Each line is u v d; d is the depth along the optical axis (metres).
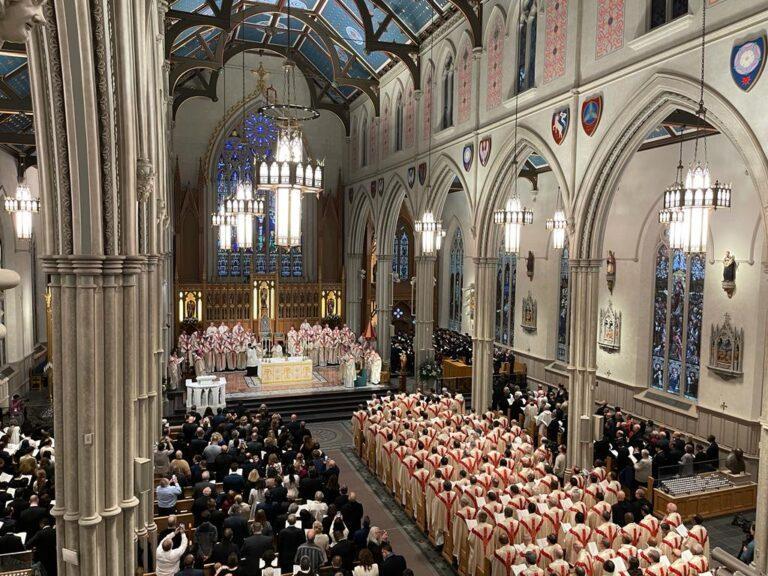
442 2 22.66
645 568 9.58
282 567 10.73
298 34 31.08
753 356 17.89
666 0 13.40
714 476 15.66
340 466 19.14
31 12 2.12
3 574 6.93
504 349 31.77
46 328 28.00
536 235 29.00
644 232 22.06
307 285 36.78
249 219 21.91
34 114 6.96
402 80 28.00
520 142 18.47
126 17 7.28
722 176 18.86
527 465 14.86
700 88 12.12
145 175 8.70
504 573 10.56
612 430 18.33
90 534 7.45
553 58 16.98
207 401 23.00
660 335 22.02
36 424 18.80
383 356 31.86
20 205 18.83
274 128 35.88
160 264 15.30
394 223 30.98
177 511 12.70
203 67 25.09
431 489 13.82
